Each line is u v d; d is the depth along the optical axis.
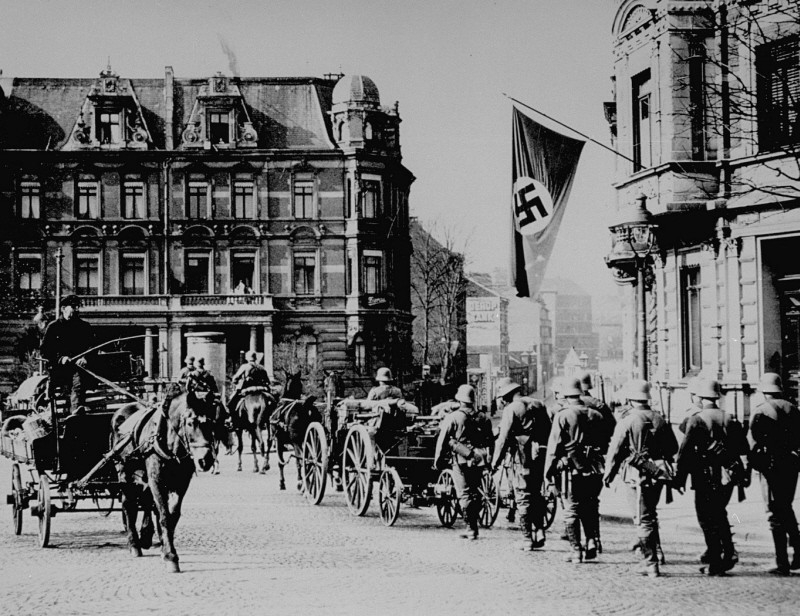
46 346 15.62
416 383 53.72
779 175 22.19
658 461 12.24
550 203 18.86
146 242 53.81
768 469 12.28
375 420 17.47
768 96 21.89
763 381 12.62
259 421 25.69
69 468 14.55
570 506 12.90
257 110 55.25
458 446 14.96
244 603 10.48
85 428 14.66
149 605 10.48
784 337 22.67
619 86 26.80
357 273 54.09
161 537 13.05
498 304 73.62
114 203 53.78
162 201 53.94
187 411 12.43
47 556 13.82
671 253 25.47
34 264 53.53
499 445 13.90
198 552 13.99
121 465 13.59
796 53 22.03
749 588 11.20
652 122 24.97
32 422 14.88
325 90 56.22
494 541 14.91
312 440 20.11
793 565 12.44
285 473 26.48
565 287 109.00
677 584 11.45
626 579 11.76
